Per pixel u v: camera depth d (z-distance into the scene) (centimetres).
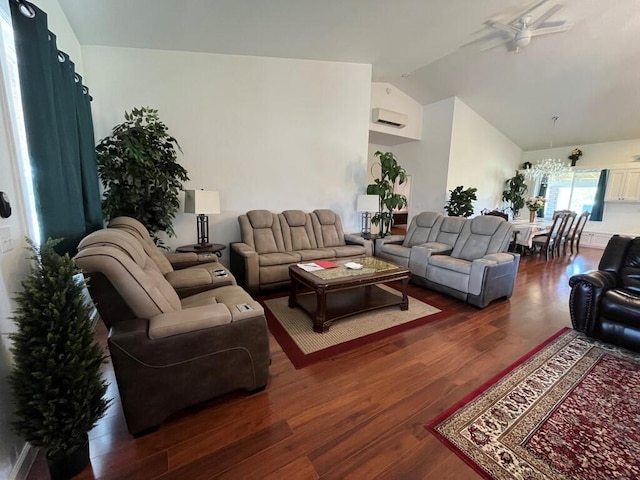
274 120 422
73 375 114
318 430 152
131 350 138
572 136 707
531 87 556
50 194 169
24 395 110
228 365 164
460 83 588
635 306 228
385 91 639
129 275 144
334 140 469
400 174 494
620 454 140
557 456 139
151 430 148
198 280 241
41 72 162
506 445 144
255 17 298
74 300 118
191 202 329
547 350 235
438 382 192
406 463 134
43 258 117
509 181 806
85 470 128
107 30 298
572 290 264
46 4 220
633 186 657
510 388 188
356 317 291
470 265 325
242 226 382
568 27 359
